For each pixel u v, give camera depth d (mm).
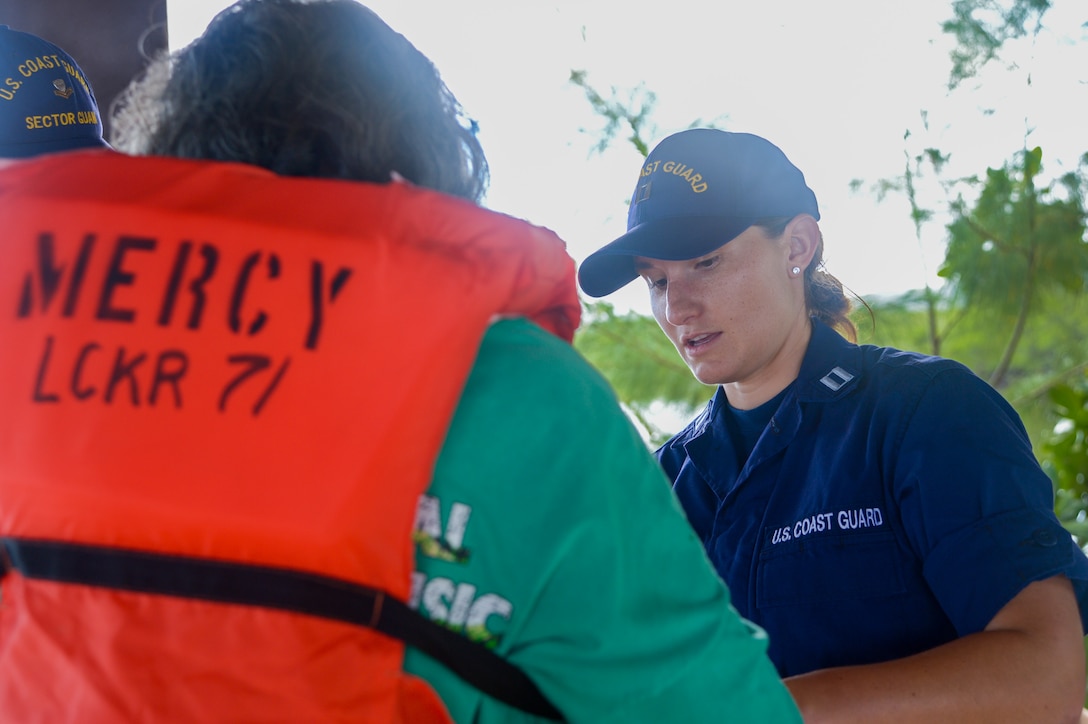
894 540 1348
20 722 673
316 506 660
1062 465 3006
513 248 731
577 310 859
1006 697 1172
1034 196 2838
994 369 3086
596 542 733
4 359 698
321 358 672
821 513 1389
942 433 1330
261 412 664
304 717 660
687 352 1494
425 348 687
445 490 729
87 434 671
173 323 680
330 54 838
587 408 761
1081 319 3020
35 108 1809
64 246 707
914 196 2842
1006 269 2861
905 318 3000
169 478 661
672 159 1475
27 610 688
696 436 1590
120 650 663
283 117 818
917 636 1325
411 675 711
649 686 743
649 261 1512
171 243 696
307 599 664
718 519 1498
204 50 860
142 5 2043
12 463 689
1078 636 1231
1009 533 1252
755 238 1450
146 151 874
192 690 657
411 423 685
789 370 1517
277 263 687
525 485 734
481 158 926
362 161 820
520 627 740
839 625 1350
